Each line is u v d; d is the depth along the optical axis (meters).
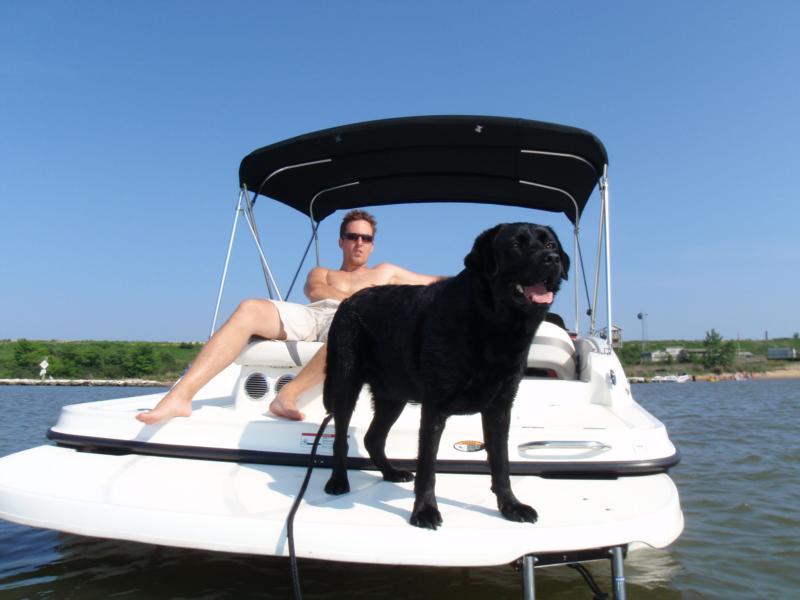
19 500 2.72
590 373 3.94
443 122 4.30
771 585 3.11
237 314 3.68
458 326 2.46
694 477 5.67
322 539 2.33
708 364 68.50
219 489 2.78
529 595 2.28
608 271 4.30
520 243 2.46
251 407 3.79
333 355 3.05
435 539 2.28
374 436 3.07
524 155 4.82
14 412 12.16
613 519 2.41
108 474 2.97
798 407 14.57
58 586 3.03
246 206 5.14
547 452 2.99
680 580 3.17
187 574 3.17
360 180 5.58
